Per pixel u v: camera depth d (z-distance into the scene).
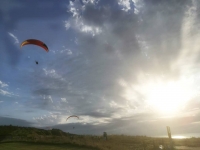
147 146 28.80
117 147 27.12
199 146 28.89
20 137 32.31
